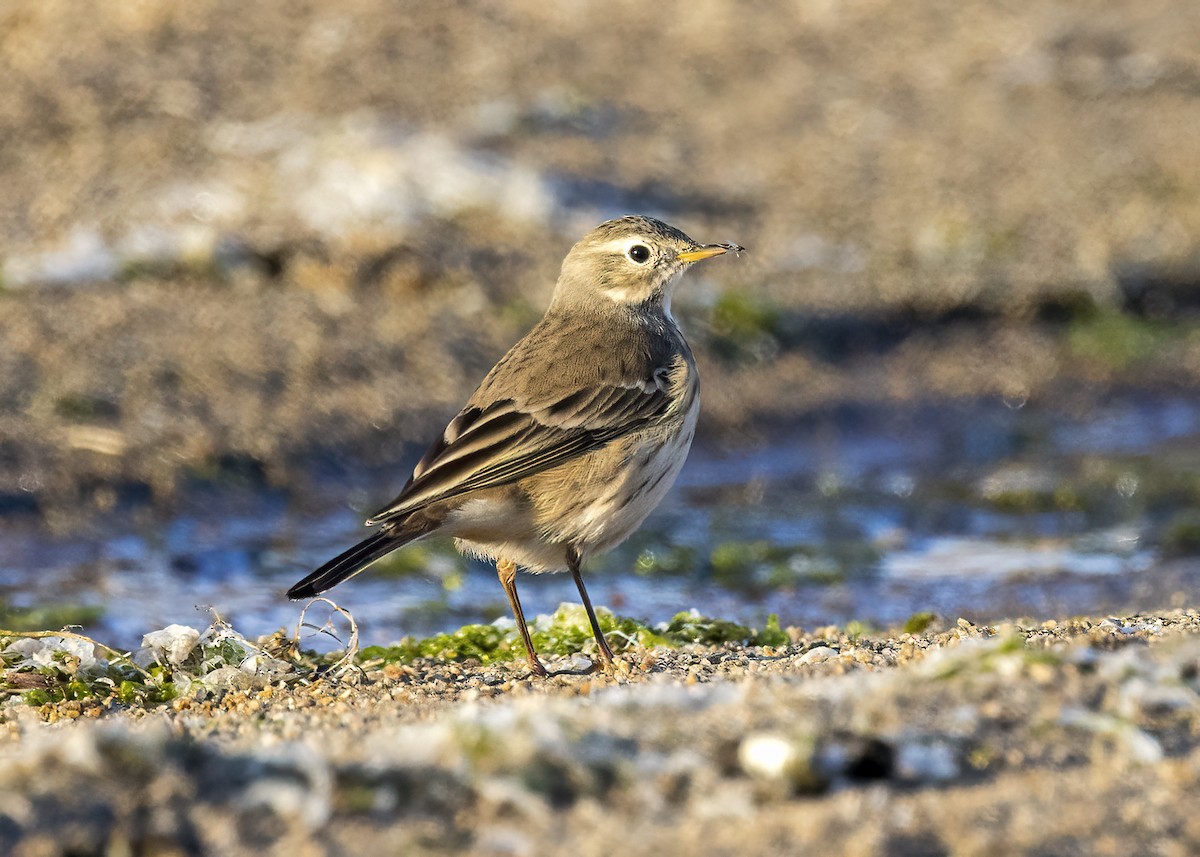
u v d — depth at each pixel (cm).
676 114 2553
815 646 1012
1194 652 701
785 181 2391
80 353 1752
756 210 2306
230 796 584
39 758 604
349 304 1930
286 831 563
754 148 2481
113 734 618
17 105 2288
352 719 746
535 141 2358
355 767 597
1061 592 1388
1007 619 1245
